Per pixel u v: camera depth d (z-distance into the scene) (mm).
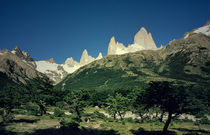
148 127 35750
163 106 27406
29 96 48406
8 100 35219
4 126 29781
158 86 26500
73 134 27344
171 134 27922
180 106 25594
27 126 31656
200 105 25938
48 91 54625
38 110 57438
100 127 34812
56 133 27000
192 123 44281
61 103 66938
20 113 52750
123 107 48188
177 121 44781
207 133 29453
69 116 51844
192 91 27188
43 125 33375
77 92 46312
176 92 25188
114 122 43625
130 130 31984
